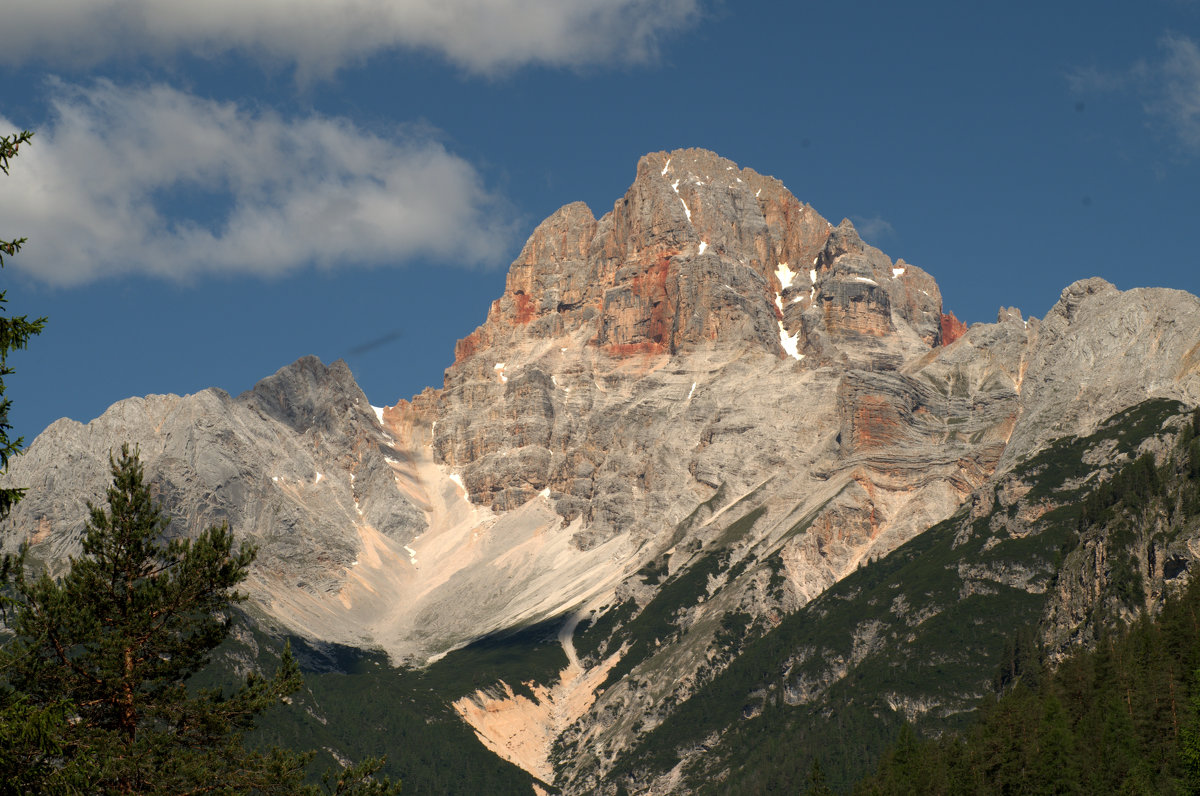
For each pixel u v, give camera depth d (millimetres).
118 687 93625
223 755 97062
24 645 89812
